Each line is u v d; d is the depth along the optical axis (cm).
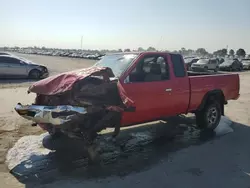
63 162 459
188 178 408
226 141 587
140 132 645
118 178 405
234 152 520
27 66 1759
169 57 589
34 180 394
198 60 3142
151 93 537
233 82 733
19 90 1219
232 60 3372
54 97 452
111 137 602
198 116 662
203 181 399
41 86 457
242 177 414
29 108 441
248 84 1780
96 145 468
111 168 441
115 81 471
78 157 481
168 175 418
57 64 3419
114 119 464
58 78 459
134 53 562
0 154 482
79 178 403
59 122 405
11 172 417
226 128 693
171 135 626
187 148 539
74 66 3047
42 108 426
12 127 649
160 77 563
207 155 503
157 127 692
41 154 489
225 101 711
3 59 1698
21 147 519
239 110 929
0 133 600
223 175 420
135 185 384
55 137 571
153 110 551
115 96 464
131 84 508
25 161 457
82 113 412
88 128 445
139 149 532
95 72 450
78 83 437
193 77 623
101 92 450
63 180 396
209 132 655
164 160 477
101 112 446
